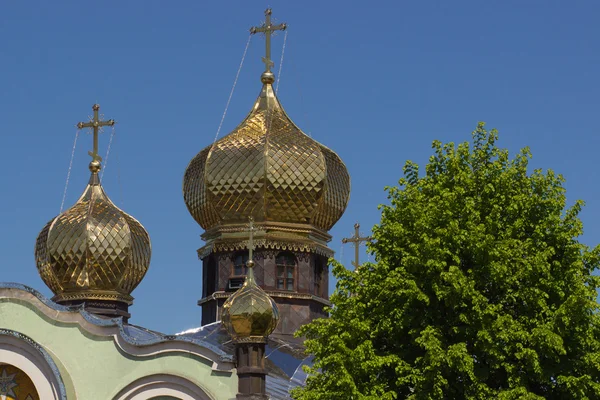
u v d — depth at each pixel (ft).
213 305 190.70
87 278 187.83
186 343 155.02
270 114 197.26
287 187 189.67
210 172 192.24
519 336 134.41
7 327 164.35
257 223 189.98
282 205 190.19
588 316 137.90
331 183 194.18
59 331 162.20
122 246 188.85
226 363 152.25
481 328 136.46
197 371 153.89
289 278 190.19
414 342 139.23
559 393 138.31
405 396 140.97
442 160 150.00
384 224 147.54
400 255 144.46
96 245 187.73
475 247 138.10
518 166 147.74
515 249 140.26
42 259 191.11
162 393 155.53
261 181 189.16
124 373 157.79
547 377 135.44
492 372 136.77
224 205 191.31
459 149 148.77
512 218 144.56
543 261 138.21
